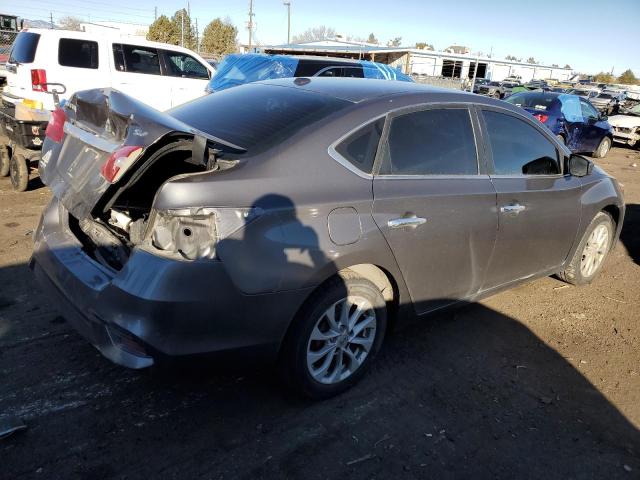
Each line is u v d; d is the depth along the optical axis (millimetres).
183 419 2752
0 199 6406
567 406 3137
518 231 3693
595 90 36375
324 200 2605
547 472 2611
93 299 2453
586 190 4352
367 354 3070
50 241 2957
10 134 6668
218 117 3146
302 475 2463
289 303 2525
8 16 19609
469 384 3258
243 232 2352
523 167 3781
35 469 2367
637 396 3297
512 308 4375
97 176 2580
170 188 2297
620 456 2764
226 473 2434
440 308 3412
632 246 6457
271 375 3107
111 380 3012
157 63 9758
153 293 2254
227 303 2357
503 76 52438
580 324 4191
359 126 2867
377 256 2816
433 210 3055
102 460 2449
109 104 2568
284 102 3141
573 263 4637
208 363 2430
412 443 2719
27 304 3760
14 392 2844
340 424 2807
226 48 58906
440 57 43344
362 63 11430
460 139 3355
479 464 2621
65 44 8438
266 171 2529
